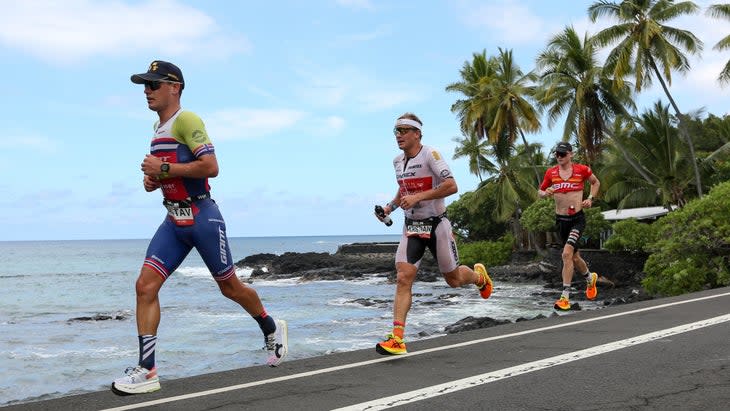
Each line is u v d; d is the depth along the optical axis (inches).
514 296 1235.9
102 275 2502.5
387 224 215.0
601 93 1470.2
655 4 1296.8
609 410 135.0
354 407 140.4
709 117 1835.6
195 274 2578.7
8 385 500.1
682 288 851.4
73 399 151.6
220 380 169.9
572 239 347.9
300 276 2223.2
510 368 178.5
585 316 278.8
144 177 164.7
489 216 2285.9
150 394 154.9
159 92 157.9
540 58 1477.6
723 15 1246.9
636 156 1421.0
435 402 143.9
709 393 145.9
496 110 1732.3
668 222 916.6
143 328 156.6
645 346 204.1
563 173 356.2
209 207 160.9
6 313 1095.0
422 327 782.5
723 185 868.0
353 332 756.0
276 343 178.1
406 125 200.1
